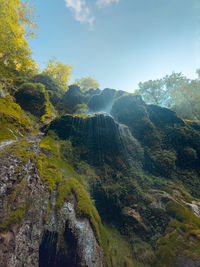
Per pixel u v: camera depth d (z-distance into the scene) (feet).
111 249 16.60
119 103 51.01
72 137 33.32
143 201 23.41
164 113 46.91
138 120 44.09
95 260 12.76
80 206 16.31
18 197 11.62
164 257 15.01
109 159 31.07
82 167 27.14
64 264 11.84
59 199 15.57
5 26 43.39
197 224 17.02
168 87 99.81
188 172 32.91
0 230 8.90
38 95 60.44
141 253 16.57
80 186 20.07
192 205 21.38
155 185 27.61
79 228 14.05
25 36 57.26
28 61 60.49
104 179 26.43
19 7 51.26
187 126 43.19
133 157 33.88
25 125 32.99
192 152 36.01
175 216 19.30
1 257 8.18
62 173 20.34
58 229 13.08
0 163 13.25
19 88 58.18
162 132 41.68
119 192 24.29
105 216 21.61
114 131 35.94
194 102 78.38
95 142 33.63
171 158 33.60
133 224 20.22
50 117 51.80
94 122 36.99
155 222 20.07
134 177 28.32
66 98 82.17
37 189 14.25
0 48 46.16
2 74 53.31
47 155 22.18
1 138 20.89
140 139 39.70
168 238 16.98
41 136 32.24
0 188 10.85
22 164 14.71
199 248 14.05
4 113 28.12
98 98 69.92
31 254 10.35
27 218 11.37
